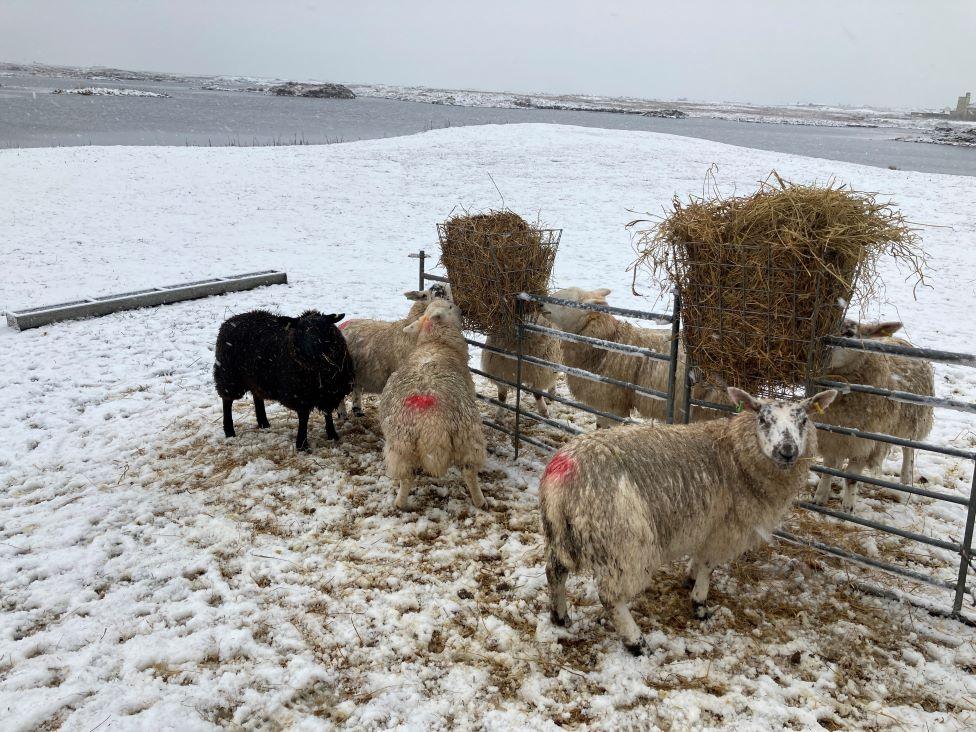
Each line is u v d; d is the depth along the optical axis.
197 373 8.59
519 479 5.85
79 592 4.28
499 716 3.30
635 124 84.38
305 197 22.67
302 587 4.29
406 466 5.12
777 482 3.84
